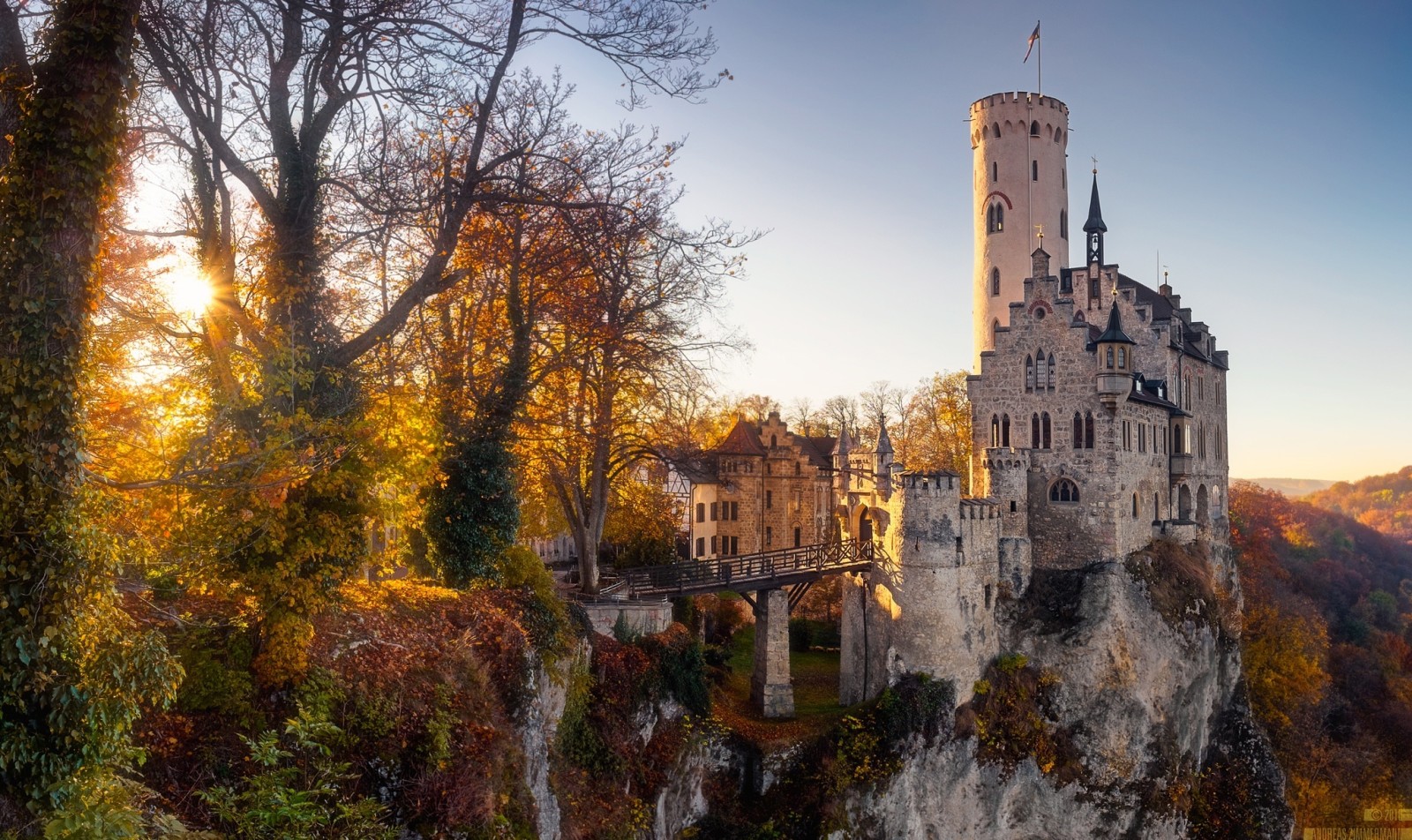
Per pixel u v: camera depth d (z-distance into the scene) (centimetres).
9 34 1659
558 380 3684
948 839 4794
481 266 3083
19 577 1459
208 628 1983
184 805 1700
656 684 3878
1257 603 8138
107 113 1542
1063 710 5212
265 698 1959
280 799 1593
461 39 2358
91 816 1398
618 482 4872
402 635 2406
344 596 2459
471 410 3222
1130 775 5222
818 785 4312
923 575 4856
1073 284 6625
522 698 2636
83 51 1511
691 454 4262
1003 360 5753
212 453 1844
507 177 2539
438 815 2031
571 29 2531
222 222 2269
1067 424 5547
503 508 3177
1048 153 7319
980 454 5772
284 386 1895
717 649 5234
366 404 2269
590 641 3566
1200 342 7206
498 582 3155
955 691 4875
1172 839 5341
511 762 2334
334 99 2348
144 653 1536
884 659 4909
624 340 3331
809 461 7806
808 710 4875
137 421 1936
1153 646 5422
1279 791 5991
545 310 3325
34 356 1472
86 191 1526
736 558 4844
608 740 3425
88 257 1538
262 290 2188
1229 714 6272
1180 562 5981
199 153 2198
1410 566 16150
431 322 3150
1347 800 7194
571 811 2983
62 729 1458
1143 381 6338
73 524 1500
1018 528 5506
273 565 1991
